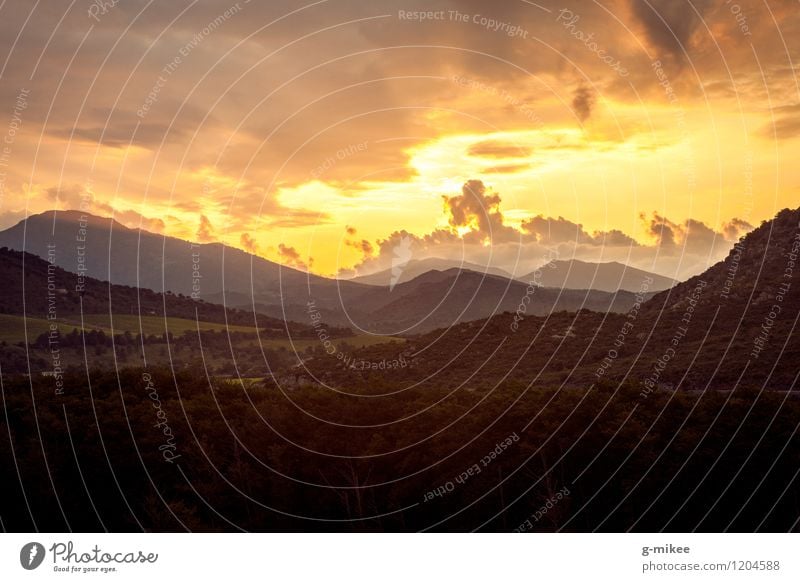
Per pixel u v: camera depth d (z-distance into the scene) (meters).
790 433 46.47
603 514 47.81
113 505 55.12
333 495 53.56
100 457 54.97
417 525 51.84
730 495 46.72
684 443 46.81
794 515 46.19
